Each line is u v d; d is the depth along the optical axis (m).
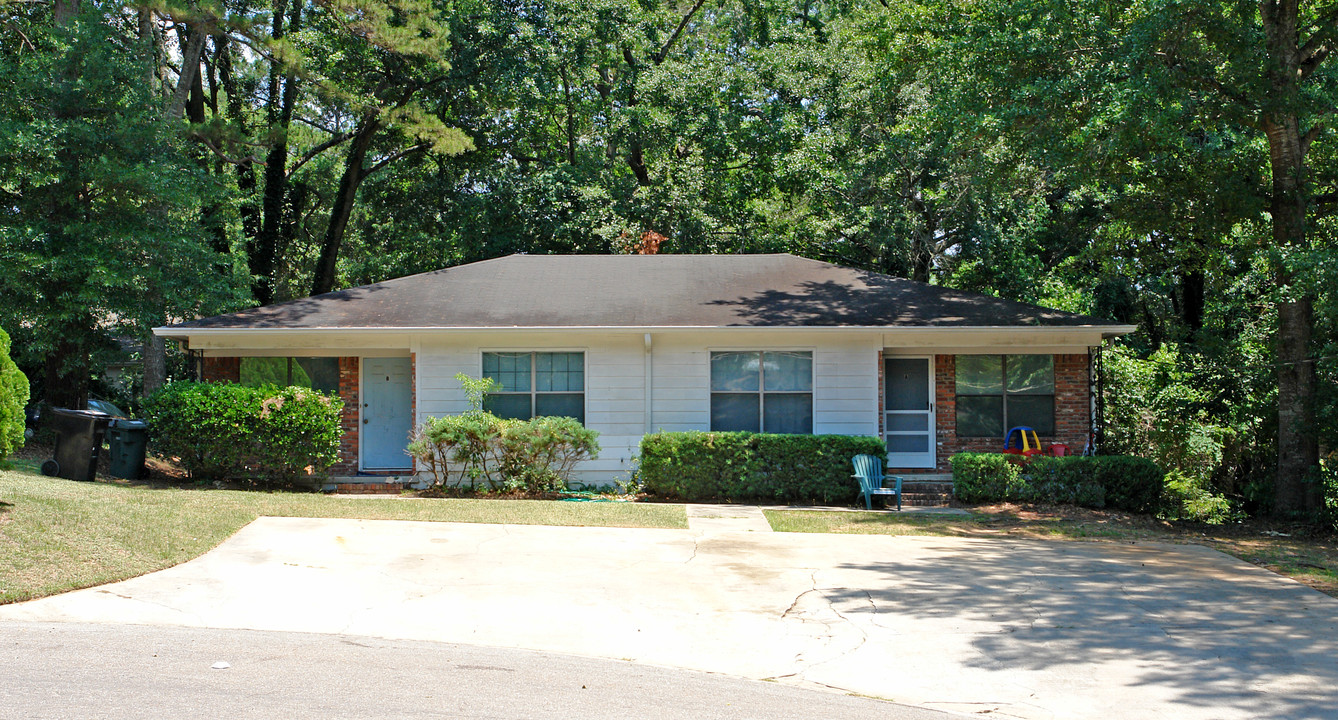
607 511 13.01
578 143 30.45
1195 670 6.34
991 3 15.23
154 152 17.50
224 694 5.41
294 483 15.01
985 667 6.40
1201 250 16.86
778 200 29.59
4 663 5.86
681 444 14.61
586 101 29.50
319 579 8.67
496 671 6.14
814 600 8.23
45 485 11.63
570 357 16.16
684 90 28.00
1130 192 16.00
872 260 27.12
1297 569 9.98
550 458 15.03
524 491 14.98
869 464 14.36
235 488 14.55
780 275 18.33
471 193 28.14
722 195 28.53
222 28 21.73
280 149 28.67
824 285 17.75
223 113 30.19
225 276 19.67
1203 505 15.13
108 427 14.55
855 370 15.98
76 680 5.56
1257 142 15.58
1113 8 14.18
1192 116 13.45
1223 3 13.26
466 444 14.84
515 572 9.20
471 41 25.75
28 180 16.09
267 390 14.52
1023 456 14.98
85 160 16.42
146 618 7.19
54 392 17.83
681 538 11.24
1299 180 14.20
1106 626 7.45
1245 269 18.89
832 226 26.33
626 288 17.52
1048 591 8.69
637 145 28.67
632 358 16.06
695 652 6.74
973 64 15.49
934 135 21.67
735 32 30.55
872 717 5.37
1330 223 14.81
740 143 28.12
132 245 16.59
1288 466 14.55
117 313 17.31
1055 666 6.43
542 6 26.81
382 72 26.62
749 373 16.12
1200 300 27.30
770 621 7.54
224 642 6.62
